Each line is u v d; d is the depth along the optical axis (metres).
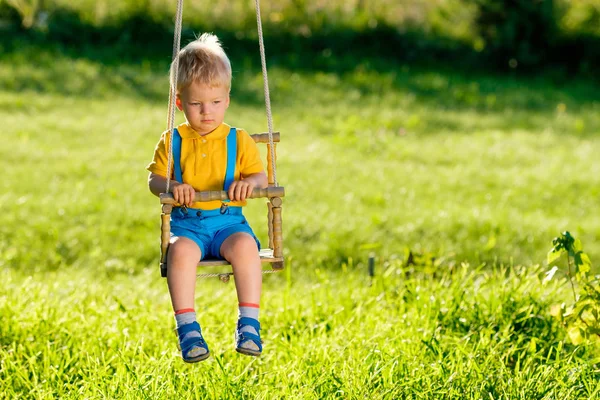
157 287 9.65
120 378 6.19
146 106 20.00
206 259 5.26
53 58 22.28
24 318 7.38
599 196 14.48
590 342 6.56
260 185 5.37
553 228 12.23
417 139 18.94
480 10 25.39
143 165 15.31
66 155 15.57
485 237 11.73
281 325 7.74
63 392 6.38
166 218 5.12
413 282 8.17
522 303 7.64
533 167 16.52
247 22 25.31
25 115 18.33
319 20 25.64
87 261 10.80
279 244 5.28
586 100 23.30
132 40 24.16
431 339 6.73
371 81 23.09
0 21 23.64
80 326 7.50
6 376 6.56
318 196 13.80
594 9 26.17
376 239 11.66
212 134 5.44
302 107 20.73
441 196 14.22
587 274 6.65
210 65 5.14
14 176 14.05
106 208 12.67
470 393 6.02
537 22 25.28
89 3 24.53
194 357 4.90
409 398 5.94
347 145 17.83
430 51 25.58
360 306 7.84
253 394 6.10
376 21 25.84
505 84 24.16
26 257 10.70
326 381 6.12
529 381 6.15
